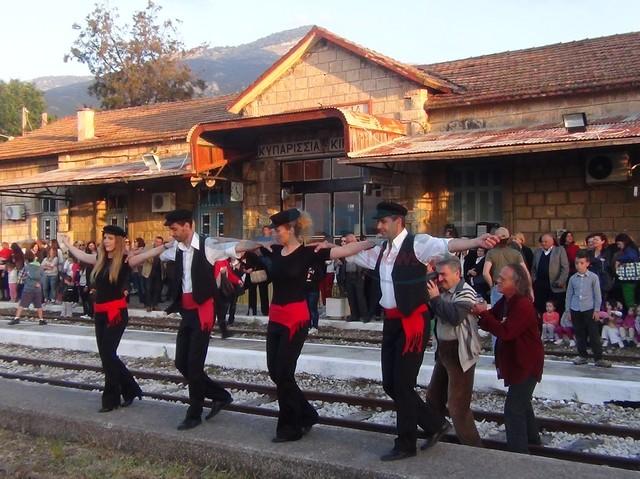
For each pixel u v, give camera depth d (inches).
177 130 925.8
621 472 206.5
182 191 877.2
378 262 233.1
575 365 412.5
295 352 245.0
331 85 757.9
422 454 227.1
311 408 254.7
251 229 799.7
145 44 1774.1
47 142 1079.0
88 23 1763.0
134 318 697.6
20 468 253.3
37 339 573.0
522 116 657.0
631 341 480.7
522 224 649.0
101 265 295.1
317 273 247.8
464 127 687.1
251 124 697.6
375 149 646.5
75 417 282.4
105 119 1116.5
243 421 273.3
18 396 319.9
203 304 269.7
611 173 597.0
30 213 1047.6
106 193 960.3
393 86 716.7
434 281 239.5
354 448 236.1
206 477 237.1
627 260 482.9
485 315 246.7
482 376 374.3
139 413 288.4
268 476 232.2
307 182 772.6
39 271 667.4
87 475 245.1
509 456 223.3
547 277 495.2
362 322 586.6
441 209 691.4
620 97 609.0
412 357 225.1
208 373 454.0
